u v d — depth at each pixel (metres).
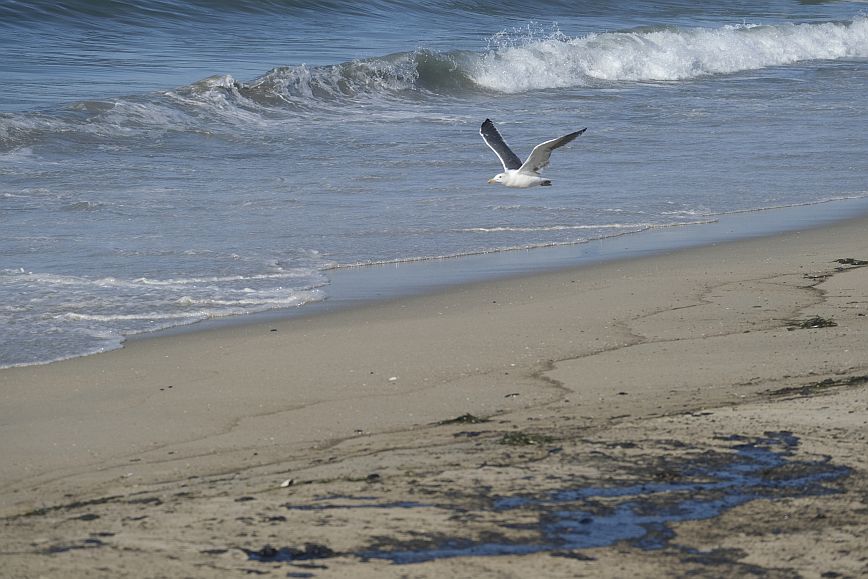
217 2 126.88
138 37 108.50
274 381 26.36
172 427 23.09
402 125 73.12
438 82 90.12
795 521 16.66
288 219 47.41
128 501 18.30
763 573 15.05
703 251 42.19
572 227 46.91
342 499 17.83
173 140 65.00
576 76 99.62
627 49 104.88
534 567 15.32
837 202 52.50
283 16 129.25
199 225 45.91
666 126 74.56
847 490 17.70
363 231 45.53
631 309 33.09
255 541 16.19
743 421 21.25
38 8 110.50
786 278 37.03
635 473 18.75
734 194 54.03
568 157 63.25
